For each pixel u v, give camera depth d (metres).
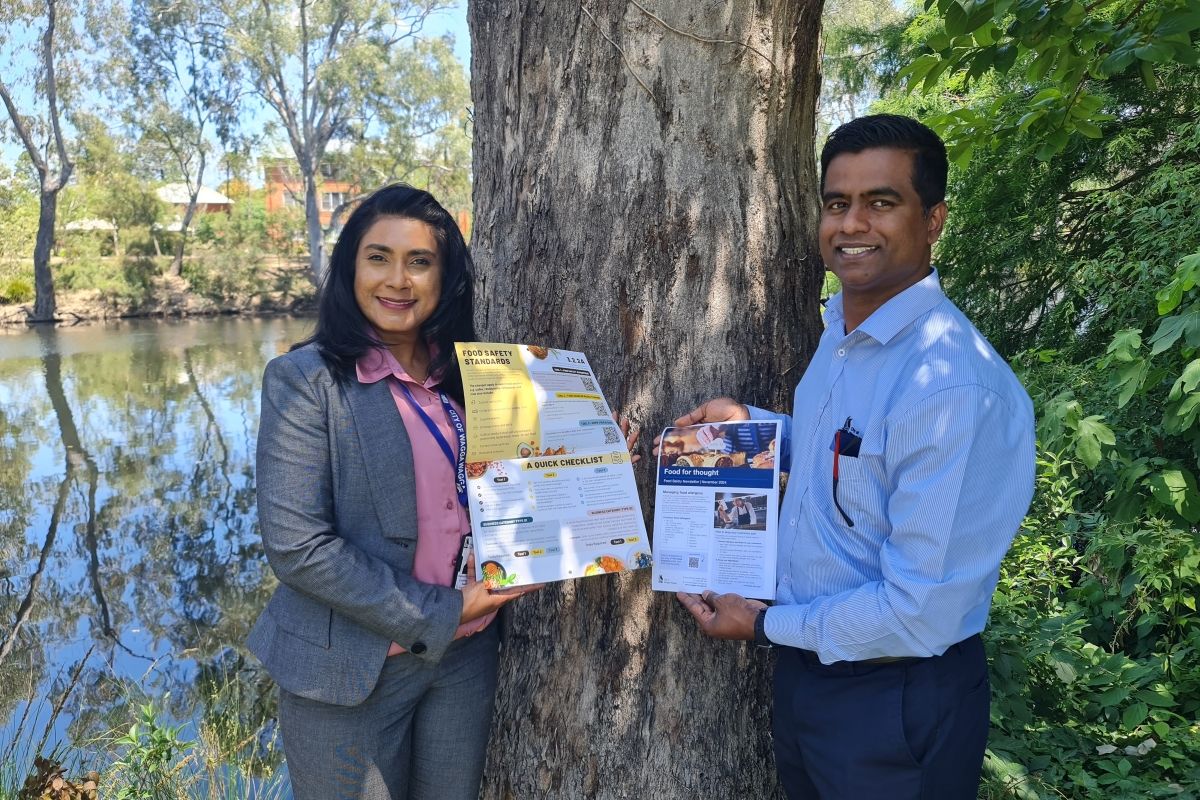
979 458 1.51
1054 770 2.73
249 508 9.27
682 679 2.04
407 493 1.78
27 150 32.28
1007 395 1.57
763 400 2.07
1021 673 2.96
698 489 1.86
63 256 35.62
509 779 2.18
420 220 1.79
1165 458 3.65
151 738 3.24
